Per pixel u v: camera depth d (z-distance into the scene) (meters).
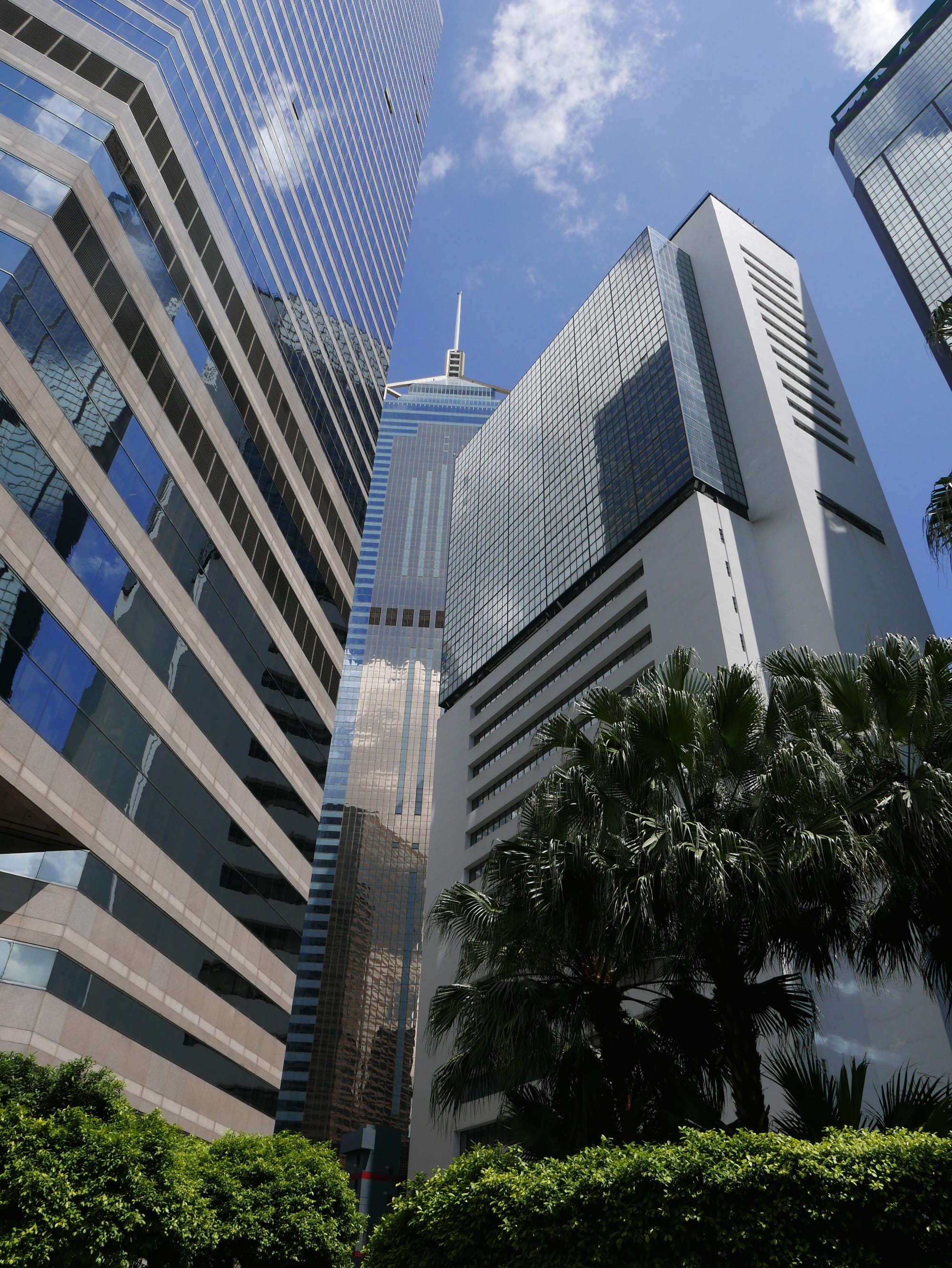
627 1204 10.87
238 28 45.09
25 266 26.58
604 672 75.25
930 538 18.20
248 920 38.88
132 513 31.58
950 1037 47.47
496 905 19.78
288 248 52.22
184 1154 16.41
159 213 35.00
